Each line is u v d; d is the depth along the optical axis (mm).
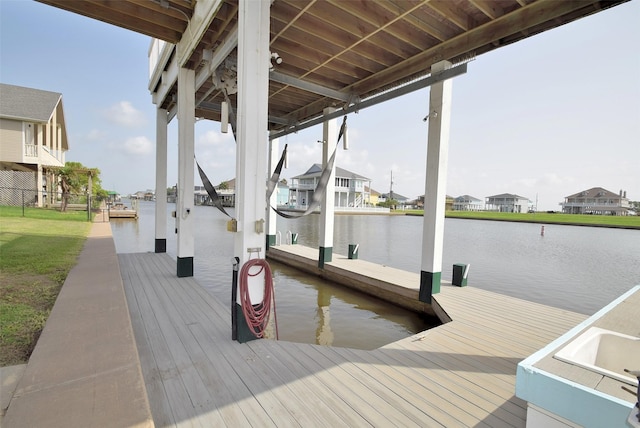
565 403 1037
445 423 1738
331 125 6375
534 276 7402
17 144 14461
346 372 2248
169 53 5176
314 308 4969
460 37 3857
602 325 1604
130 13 3869
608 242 14125
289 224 21484
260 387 2016
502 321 3416
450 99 4188
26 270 4645
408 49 4355
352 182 38688
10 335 2553
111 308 2959
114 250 6488
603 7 2875
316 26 3912
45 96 16578
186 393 1932
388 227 20156
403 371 2301
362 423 1711
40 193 15586
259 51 2744
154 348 2531
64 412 1494
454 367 2391
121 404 1571
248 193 2695
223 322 3105
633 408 867
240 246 2703
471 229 21453
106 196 29594
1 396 1735
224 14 3672
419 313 4660
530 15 3271
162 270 5297
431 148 4297
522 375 1148
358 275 5652
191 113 4762
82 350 2117
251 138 2715
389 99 4762
